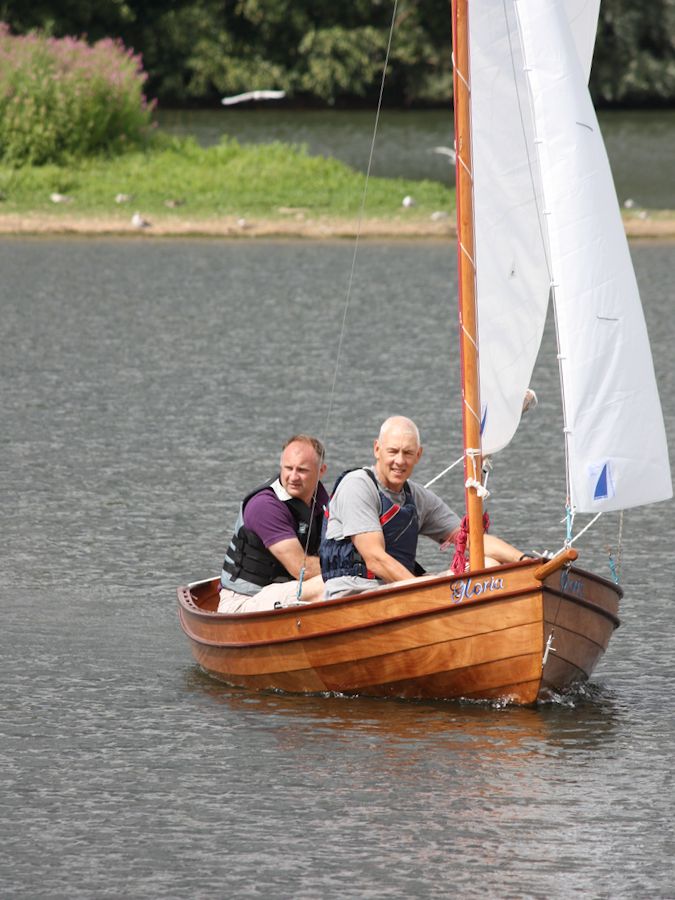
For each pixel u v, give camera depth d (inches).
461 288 1168.2
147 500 1916.8
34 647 1362.0
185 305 3708.2
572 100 1111.6
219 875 917.8
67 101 5511.8
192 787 1048.2
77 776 1068.5
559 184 1111.0
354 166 6550.2
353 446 2245.3
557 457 2202.3
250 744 1128.2
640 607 1509.6
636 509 1927.9
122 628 1428.4
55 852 948.6
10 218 4963.1
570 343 1111.0
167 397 2628.0
